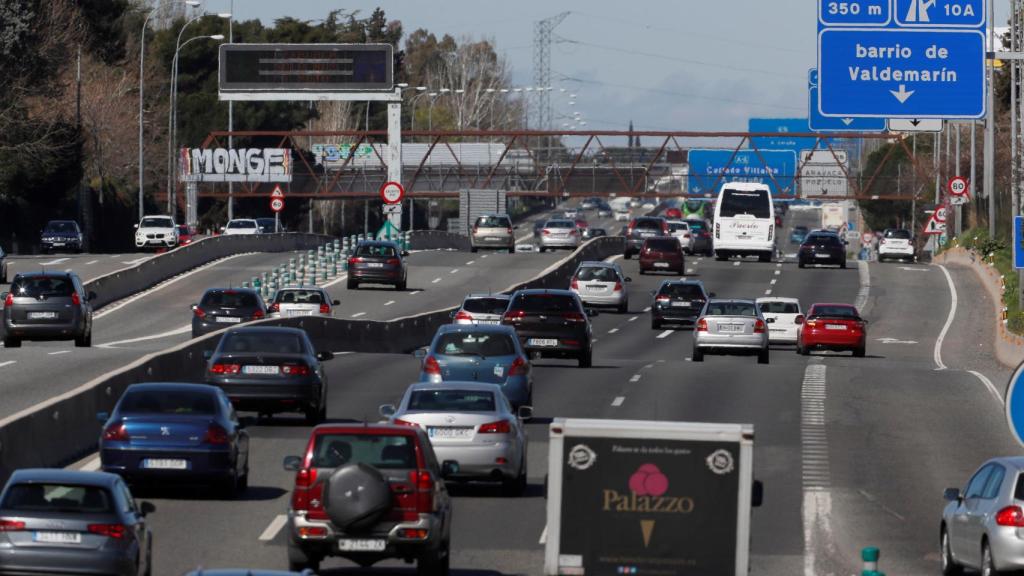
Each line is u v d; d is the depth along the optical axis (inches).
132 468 2518.5
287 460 2044.8
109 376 3233.3
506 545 2292.1
